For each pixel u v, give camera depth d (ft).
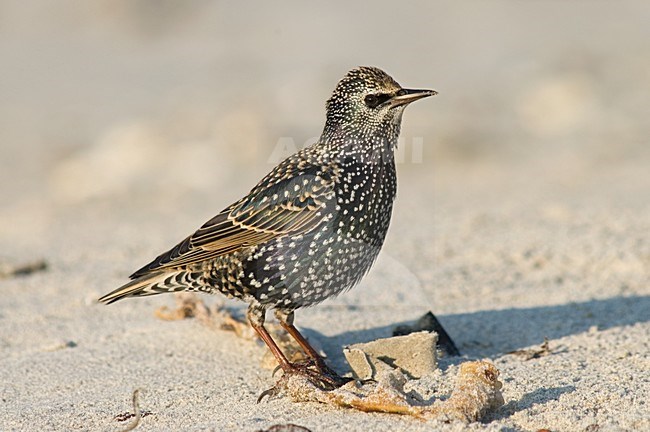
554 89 91.97
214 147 78.84
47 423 25.80
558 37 114.62
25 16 138.31
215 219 29.12
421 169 73.82
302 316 35.73
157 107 96.07
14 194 74.64
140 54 123.03
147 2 137.39
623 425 23.32
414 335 28.66
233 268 28.76
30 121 96.73
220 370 29.96
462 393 23.98
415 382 27.45
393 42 120.16
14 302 40.01
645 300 36.81
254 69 109.40
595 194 58.70
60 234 57.00
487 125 84.99
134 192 72.23
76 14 138.31
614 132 81.97
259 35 127.03
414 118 82.89
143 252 49.19
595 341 31.65
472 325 34.76
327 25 129.70
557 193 60.29
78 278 43.62
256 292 28.81
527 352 30.96
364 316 35.83
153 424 25.26
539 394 25.82
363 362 28.27
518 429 23.41
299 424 23.59
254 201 28.66
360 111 28.99
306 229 28.12
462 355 31.37
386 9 136.98
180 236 52.90
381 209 28.99
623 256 42.88
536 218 51.93
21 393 28.89
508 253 44.83
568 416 23.91
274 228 28.22
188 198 68.49
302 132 78.79
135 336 34.12
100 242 52.47
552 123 86.58
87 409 26.91
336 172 28.45
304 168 28.73
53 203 70.85
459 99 91.91
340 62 109.40
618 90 93.50
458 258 44.29
